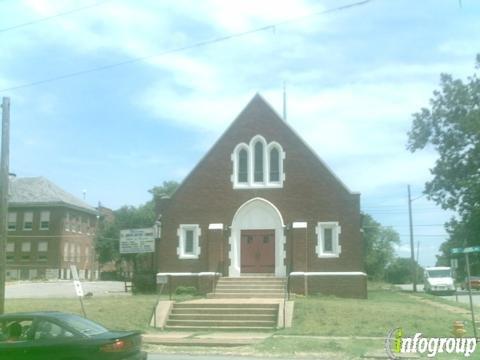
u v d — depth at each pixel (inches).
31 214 2901.1
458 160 1963.6
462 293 2220.7
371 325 863.7
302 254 1243.2
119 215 3157.0
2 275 768.9
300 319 911.0
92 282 2792.8
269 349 707.4
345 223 1255.5
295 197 1280.8
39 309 1009.5
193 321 936.9
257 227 1285.7
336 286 1234.6
